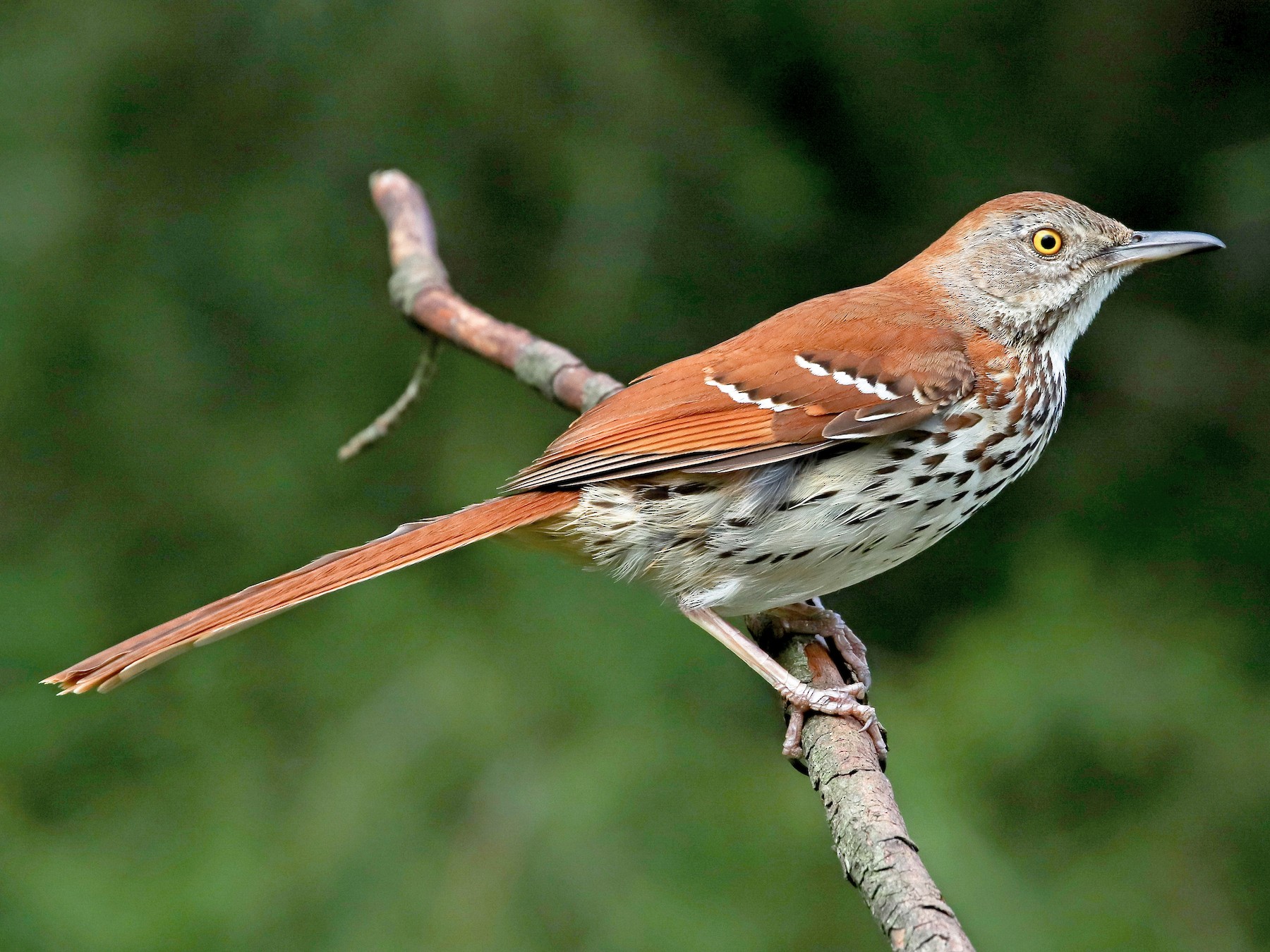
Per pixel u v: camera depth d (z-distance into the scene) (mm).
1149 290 13766
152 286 11648
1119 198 13750
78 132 11844
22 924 9656
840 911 9523
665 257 12320
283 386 11742
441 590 11047
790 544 6562
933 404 6500
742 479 6551
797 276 12820
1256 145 12734
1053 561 11836
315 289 11844
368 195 12039
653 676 10555
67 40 11898
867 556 6660
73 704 10828
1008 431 6738
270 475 11383
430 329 8406
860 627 12539
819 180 12578
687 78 12320
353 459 11406
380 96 11930
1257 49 14164
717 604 6645
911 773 10305
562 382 7891
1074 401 13359
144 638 5941
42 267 11500
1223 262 13719
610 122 12164
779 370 6605
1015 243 7242
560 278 12078
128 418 11594
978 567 12695
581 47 11969
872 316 6941
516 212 12398
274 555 11219
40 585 11125
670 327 12258
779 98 13000
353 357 11742
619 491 6598
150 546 11375
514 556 11008
